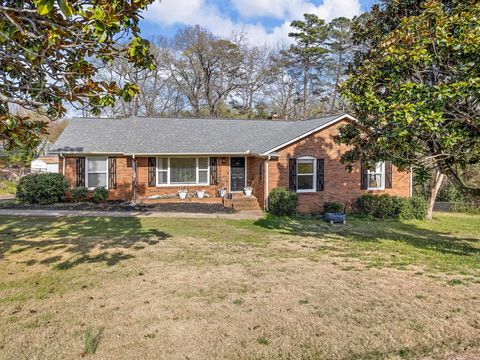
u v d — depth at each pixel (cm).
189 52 3684
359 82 803
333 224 1389
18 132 552
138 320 479
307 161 1630
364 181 1686
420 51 684
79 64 474
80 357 387
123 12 414
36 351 398
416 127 696
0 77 492
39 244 916
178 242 974
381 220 1541
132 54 426
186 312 506
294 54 3859
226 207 1678
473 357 386
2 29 409
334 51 3766
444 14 720
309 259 813
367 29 1009
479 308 521
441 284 632
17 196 1791
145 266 732
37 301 544
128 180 1820
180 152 1747
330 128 1638
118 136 1900
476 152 677
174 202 1783
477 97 638
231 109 3972
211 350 404
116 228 1164
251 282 639
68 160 1752
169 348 407
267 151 1573
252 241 1015
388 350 403
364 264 772
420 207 1605
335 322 475
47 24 408
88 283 625
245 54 3831
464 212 1934
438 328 456
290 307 526
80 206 1631
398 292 590
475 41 633
